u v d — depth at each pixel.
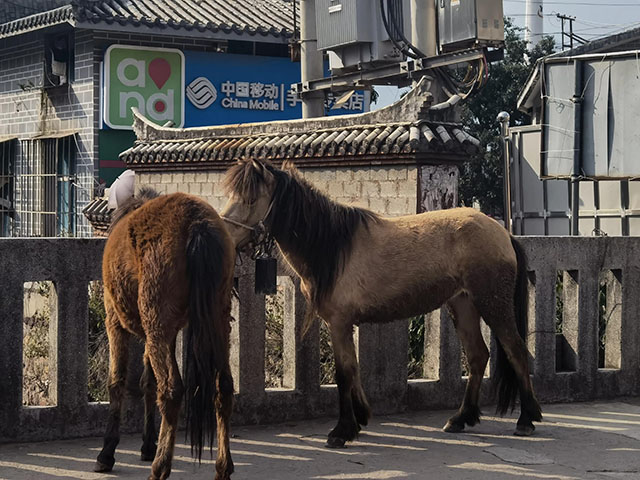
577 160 13.08
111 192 14.77
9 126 23.23
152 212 5.54
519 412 7.94
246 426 7.25
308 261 6.71
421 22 12.59
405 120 10.69
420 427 7.32
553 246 8.30
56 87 20.97
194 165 13.26
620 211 16.92
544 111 13.62
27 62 22.42
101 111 19.89
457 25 12.28
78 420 6.78
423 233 6.87
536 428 7.34
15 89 22.92
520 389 7.07
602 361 9.72
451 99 10.85
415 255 6.81
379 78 13.41
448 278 6.88
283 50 21.62
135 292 5.62
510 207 18.14
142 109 20.08
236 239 6.54
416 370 8.84
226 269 5.46
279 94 21.55
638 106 12.52
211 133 13.31
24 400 8.87
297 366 7.46
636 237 8.70
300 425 7.33
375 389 7.68
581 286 8.45
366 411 6.98
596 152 12.96
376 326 7.67
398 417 7.65
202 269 5.25
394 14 12.84
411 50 12.88
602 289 9.77
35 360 9.40
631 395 8.72
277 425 7.32
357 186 11.12
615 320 8.75
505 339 6.97
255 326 7.28
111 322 5.99
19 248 6.54
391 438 6.95
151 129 14.42
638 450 6.66
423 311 6.93
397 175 10.66
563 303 8.70
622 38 19.16
